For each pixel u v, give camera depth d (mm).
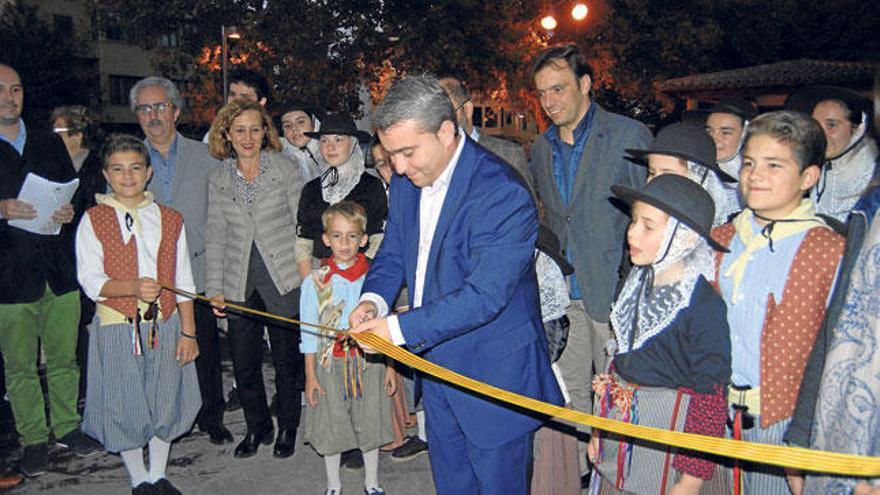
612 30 17906
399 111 2496
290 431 4438
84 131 4602
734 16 18578
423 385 3055
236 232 4270
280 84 15781
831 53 18109
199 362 4504
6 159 4090
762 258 2543
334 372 3699
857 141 3471
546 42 17531
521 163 4281
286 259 4305
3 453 4484
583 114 3910
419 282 2920
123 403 3598
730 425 2639
